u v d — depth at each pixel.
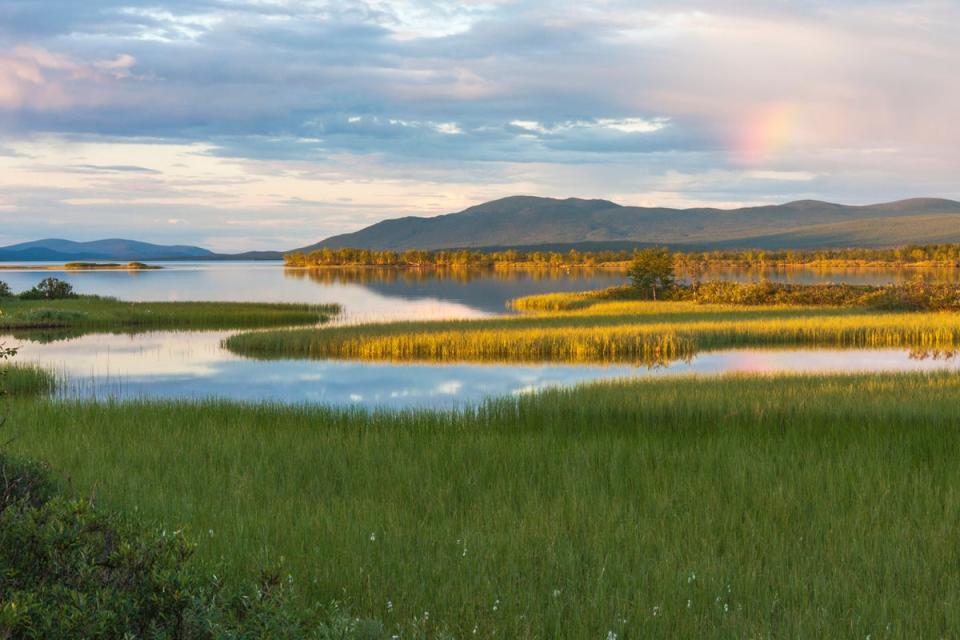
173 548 5.93
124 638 5.10
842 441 14.13
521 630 6.43
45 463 9.62
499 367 33.72
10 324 52.50
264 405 19.38
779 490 10.23
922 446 13.45
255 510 9.79
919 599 6.89
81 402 19.89
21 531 5.88
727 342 39.81
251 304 66.69
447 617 6.66
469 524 9.23
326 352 39.00
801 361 33.22
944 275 142.62
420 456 13.11
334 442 14.32
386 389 28.30
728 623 6.45
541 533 8.73
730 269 189.50
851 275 146.62
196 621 5.26
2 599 5.27
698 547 8.36
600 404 18.38
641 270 72.62
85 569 5.54
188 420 17.30
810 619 6.49
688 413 17.25
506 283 137.88
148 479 11.52
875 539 8.43
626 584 7.25
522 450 13.25
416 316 64.12
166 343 44.25
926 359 33.22
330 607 6.34
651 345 37.19
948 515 9.22
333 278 171.75
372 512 9.63
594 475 11.62
